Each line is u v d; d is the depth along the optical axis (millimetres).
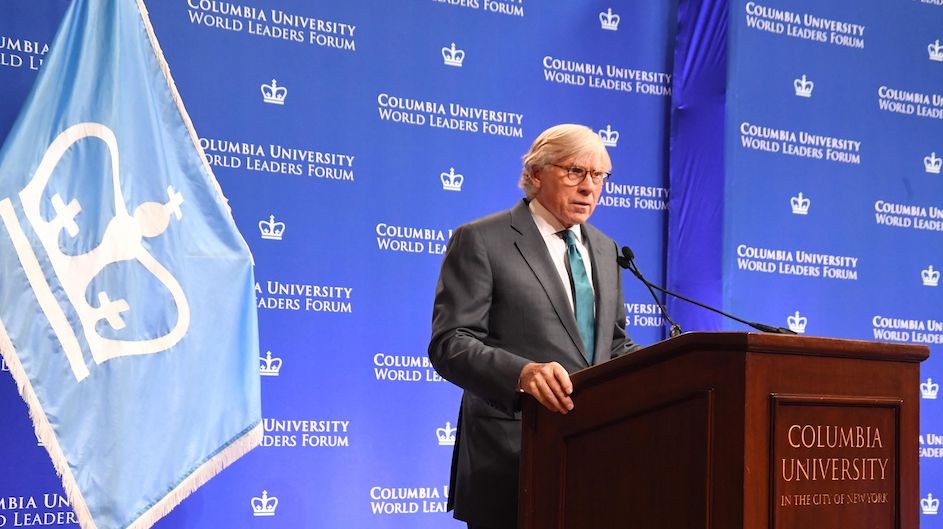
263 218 6203
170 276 5125
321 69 6406
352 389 6371
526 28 7023
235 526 6012
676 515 3266
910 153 7934
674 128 7363
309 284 6301
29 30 5699
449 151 6738
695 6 7363
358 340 6410
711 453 3162
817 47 7613
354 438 6355
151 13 5988
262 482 6098
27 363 4699
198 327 5184
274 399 6164
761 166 7344
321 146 6379
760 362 3145
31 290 4738
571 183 4566
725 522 3107
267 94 6254
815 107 7570
